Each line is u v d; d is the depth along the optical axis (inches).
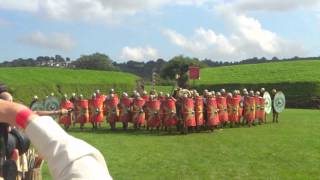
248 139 952.9
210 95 1120.8
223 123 1213.1
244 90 1270.9
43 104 1122.7
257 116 1273.4
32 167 238.5
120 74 2805.1
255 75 2864.2
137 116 1160.2
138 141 931.3
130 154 764.6
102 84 2513.5
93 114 1180.5
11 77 2310.5
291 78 2615.7
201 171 635.5
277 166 675.4
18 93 2118.6
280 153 778.8
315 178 607.5
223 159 724.0
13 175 103.8
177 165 674.8
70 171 62.2
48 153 63.5
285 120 1428.4
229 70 3061.0
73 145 63.7
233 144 882.1
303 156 753.6
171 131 1111.6
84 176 62.1
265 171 641.0
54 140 63.9
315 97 2364.7
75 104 1179.3
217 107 1146.0
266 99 1321.4
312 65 2967.5
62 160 62.8
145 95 1189.7
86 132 1114.7
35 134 64.3
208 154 768.9
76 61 4478.3
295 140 933.8
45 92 2249.0
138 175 607.5
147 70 4480.8
